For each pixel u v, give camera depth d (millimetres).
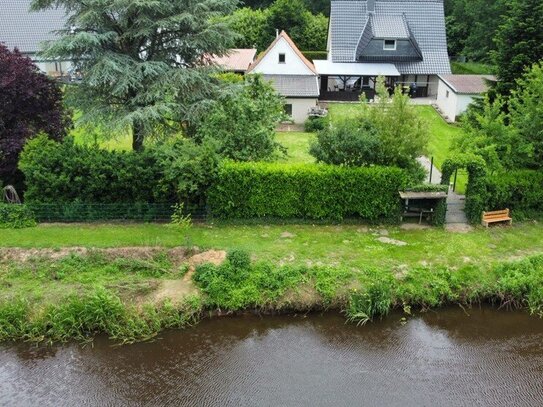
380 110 25703
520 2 31875
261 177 23953
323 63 51750
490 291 20797
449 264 21828
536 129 25562
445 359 18156
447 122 43812
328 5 74562
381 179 24125
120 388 16703
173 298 19797
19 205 23688
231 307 19797
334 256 22094
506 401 16359
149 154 24156
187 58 28609
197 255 21766
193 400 16234
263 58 45625
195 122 26766
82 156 24031
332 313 20141
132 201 24391
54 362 17688
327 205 24547
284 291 20234
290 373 17406
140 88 26953
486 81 34094
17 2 52000
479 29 57375
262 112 26344
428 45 52938
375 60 51750
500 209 25391
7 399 16156
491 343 19000
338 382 17031
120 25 27016
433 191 24312
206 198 24266
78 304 18938
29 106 26062
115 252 21781
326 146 25203
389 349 18609
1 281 20312
